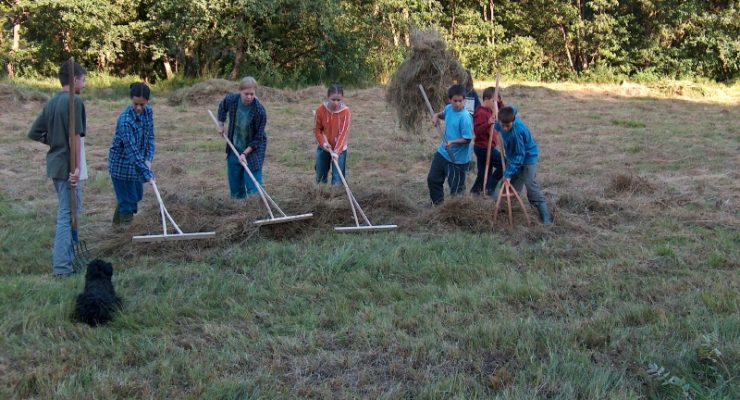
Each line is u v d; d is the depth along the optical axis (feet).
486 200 23.95
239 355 13.44
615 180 28.48
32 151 38.34
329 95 25.53
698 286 17.48
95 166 34.42
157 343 13.98
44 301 16.17
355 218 22.43
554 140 44.42
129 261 19.56
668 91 76.54
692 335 14.30
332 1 83.46
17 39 81.25
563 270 18.63
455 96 24.18
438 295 16.97
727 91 81.71
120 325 14.93
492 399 11.93
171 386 12.26
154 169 34.45
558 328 14.53
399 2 89.40
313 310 15.92
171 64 91.45
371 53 90.68
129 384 12.14
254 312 15.69
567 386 12.17
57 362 13.14
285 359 13.48
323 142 25.59
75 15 77.20
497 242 21.35
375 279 18.16
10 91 58.18
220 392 11.93
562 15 99.76
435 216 23.31
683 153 38.73
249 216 21.86
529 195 23.22
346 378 12.76
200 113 57.82
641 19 99.66
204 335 14.57
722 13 92.02
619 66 97.76
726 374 12.62
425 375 12.73
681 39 97.45
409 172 34.53
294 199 23.66
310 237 21.66
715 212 25.08
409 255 19.89
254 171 24.94
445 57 27.17
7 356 13.33
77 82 18.24
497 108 26.48
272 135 46.39
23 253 20.13
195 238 20.13
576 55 104.01
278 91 67.62
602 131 48.29
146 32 81.87
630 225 23.50
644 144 42.06
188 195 24.44
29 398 11.85
